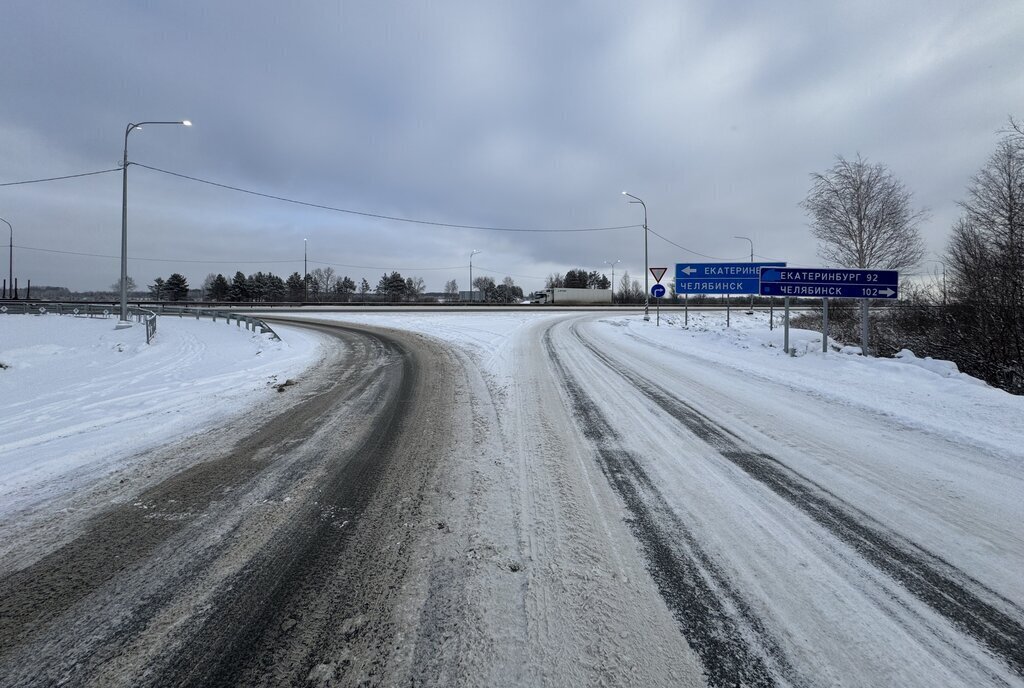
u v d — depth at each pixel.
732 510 3.67
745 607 2.52
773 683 2.02
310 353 14.18
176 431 6.11
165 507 3.84
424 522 3.52
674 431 5.77
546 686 2.02
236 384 9.43
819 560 2.98
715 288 20.47
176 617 2.48
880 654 2.19
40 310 31.58
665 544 3.17
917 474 4.39
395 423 6.33
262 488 4.21
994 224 14.09
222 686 2.04
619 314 33.62
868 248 22.61
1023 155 13.83
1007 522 3.46
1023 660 2.14
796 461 4.74
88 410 7.32
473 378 9.44
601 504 3.78
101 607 2.56
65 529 3.47
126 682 2.06
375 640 2.31
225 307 44.28
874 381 8.57
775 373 9.53
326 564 2.98
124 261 22.14
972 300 14.02
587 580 2.77
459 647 2.26
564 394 7.82
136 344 17.14
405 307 43.75
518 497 3.92
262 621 2.45
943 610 2.49
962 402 6.96
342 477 4.45
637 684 2.03
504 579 2.79
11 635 2.34
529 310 38.94
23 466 4.81
